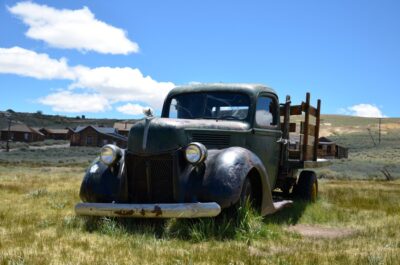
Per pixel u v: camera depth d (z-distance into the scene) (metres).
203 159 5.95
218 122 6.96
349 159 57.66
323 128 126.62
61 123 175.50
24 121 163.12
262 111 7.86
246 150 6.51
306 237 6.18
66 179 17.30
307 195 9.77
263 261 4.62
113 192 6.38
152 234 5.82
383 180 26.36
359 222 7.78
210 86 7.94
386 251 5.25
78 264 4.34
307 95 9.58
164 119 6.41
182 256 4.71
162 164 6.23
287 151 9.10
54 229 6.28
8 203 9.09
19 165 40.75
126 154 6.38
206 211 5.61
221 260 4.57
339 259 4.75
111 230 5.92
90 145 99.75
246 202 6.13
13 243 5.26
